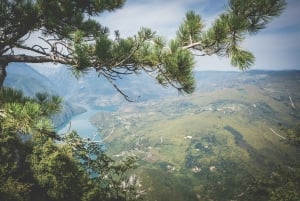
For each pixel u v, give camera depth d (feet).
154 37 15.11
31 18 17.67
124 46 14.43
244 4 12.36
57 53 16.47
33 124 11.62
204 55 14.88
